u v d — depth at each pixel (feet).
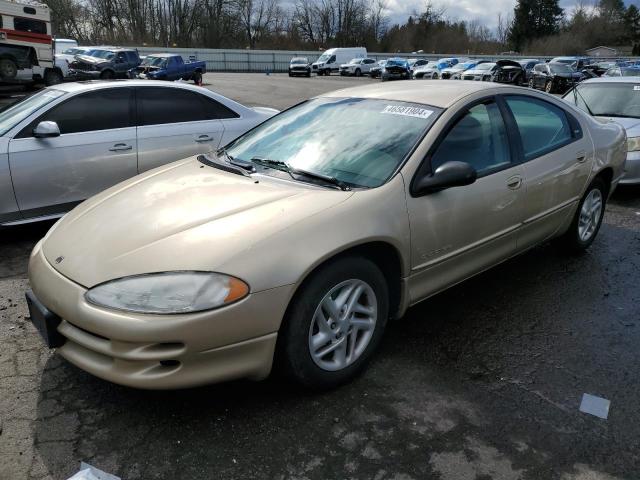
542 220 13.10
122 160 17.53
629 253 16.01
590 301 12.79
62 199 16.72
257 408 8.75
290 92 84.58
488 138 11.55
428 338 11.01
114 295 7.66
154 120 18.26
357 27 269.64
